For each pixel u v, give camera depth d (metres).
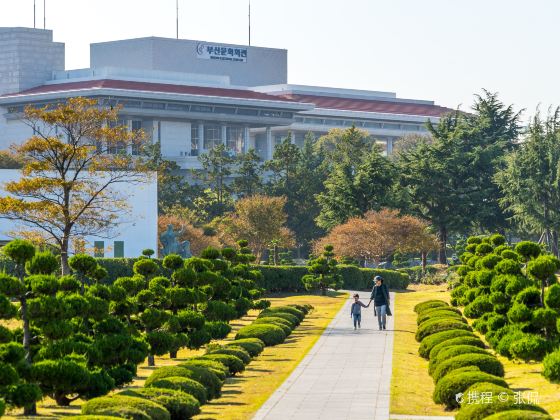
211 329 58.56
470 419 30.06
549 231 134.75
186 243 108.38
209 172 185.50
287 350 54.88
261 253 150.88
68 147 79.50
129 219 108.75
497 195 145.12
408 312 77.94
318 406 37.47
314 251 145.62
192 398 33.94
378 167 139.62
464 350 42.19
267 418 35.16
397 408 36.72
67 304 39.38
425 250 129.50
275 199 150.88
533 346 41.50
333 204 140.38
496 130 158.12
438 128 148.38
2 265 73.56
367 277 107.94
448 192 142.62
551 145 134.62
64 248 79.19
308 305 78.88
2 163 158.38
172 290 54.53
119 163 88.06
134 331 47.25
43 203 78.31
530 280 48.81
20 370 35.66
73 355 38.31
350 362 49.66
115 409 29.98
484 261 57.72
